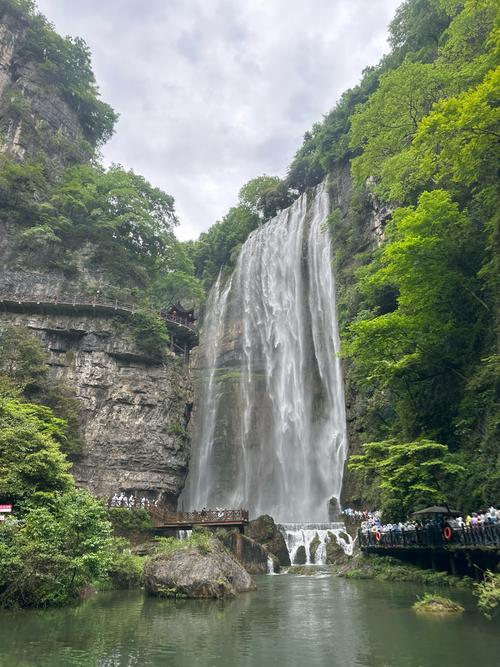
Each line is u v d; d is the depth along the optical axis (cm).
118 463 3691
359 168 3556
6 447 1991
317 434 4575
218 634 995
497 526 1340
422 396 2497
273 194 6838
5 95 5656
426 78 3066
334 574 2316
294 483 4553
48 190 5028
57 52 6162
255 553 2591
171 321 4472
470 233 2352
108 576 1689
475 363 2173
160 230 5403
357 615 1189
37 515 1454
